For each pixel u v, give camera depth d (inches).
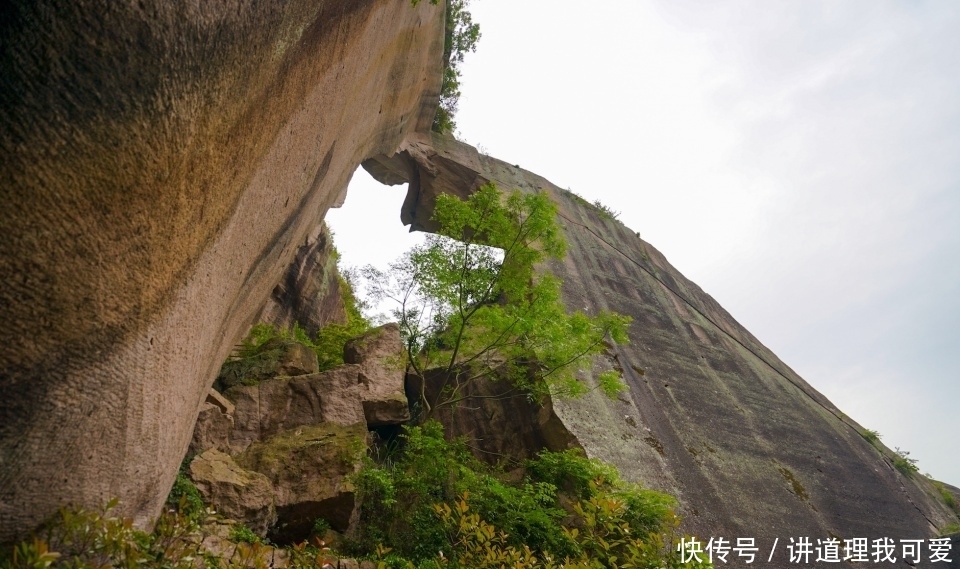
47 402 131.5
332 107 293.9
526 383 543.5
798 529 559.8
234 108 157.6
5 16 96.9
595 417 570.9
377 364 552.1
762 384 814.5
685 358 786.2
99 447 156.6
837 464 698.2
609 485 467.8
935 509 707.4
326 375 518.6
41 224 113.7
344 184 531.5
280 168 242.7
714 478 579.2
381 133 610.5
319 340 690.2
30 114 104.8
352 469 422.0
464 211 557.6
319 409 493.0
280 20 160.6
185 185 147.9
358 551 392.8
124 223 131.3
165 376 185.0
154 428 187.8
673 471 560.1
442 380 617.3
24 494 136.3
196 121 138.6
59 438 139.3
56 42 103.0
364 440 466.0
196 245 172.1
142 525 202.2
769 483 610.9
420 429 455.2
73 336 131.6
